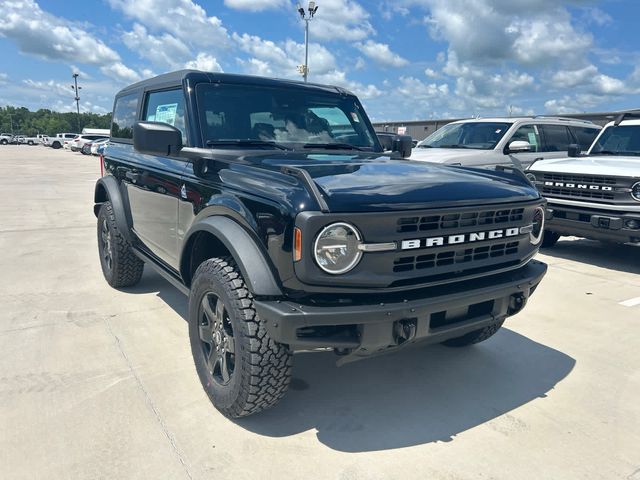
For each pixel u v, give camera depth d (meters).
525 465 2.56
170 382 3.28
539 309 4.89
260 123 3.67
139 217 4.32
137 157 4.32
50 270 5.88
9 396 3.05
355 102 4.36
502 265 2.96
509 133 8.65
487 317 2.89
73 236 7.92
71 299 4.85
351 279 2.36
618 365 3.71
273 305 2.41
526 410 3.08
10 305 4.65
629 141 7.52
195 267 3.33
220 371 2.99
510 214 2.89
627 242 6.28
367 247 2.37
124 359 3.59
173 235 3.59
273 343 2.60
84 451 2.56
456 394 3.26
